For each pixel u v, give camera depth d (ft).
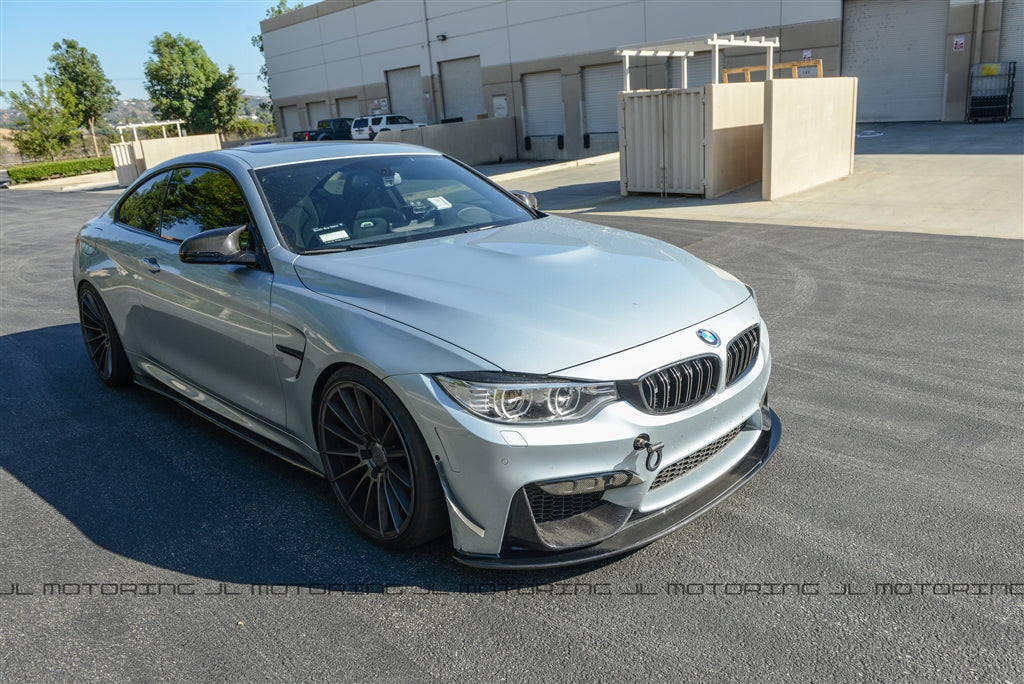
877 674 7.08
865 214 31.27
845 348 16.17
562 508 8.43
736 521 9.87
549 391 7.97
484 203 13.00
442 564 9.29
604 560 9.19
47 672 7.75
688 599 8.37
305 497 11.17
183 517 10.77
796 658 7.36
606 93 90.02
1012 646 7.34
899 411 12.91
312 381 9.82
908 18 70.74
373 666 7.59
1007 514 9.64
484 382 7.97
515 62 97.55
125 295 14.10
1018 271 21.20
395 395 8.69
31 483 12.08
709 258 25.38
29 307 25.26
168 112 161.79
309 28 128.98
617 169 59.47
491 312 8.68
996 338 16.19
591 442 8.03
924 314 18.10
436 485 8.68
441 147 88.53
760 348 10.10
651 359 8.41
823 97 38.88
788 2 74.13
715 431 9.11
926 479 10.63
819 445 11.86
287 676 7.52
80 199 79.56
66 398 15.90
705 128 38.29
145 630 8.34
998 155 44.01
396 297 9.21
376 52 117.60
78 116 153.17
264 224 11.07
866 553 9.00
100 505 11.25
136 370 15.15
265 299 10.48
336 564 9.40
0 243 44.73
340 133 110.32
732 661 7.37
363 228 11.45
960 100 69.26
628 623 8.04
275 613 8.52
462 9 102.06
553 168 65.10
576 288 9.33
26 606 8.89
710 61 80.07
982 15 66.33
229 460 12.57
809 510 10.02
